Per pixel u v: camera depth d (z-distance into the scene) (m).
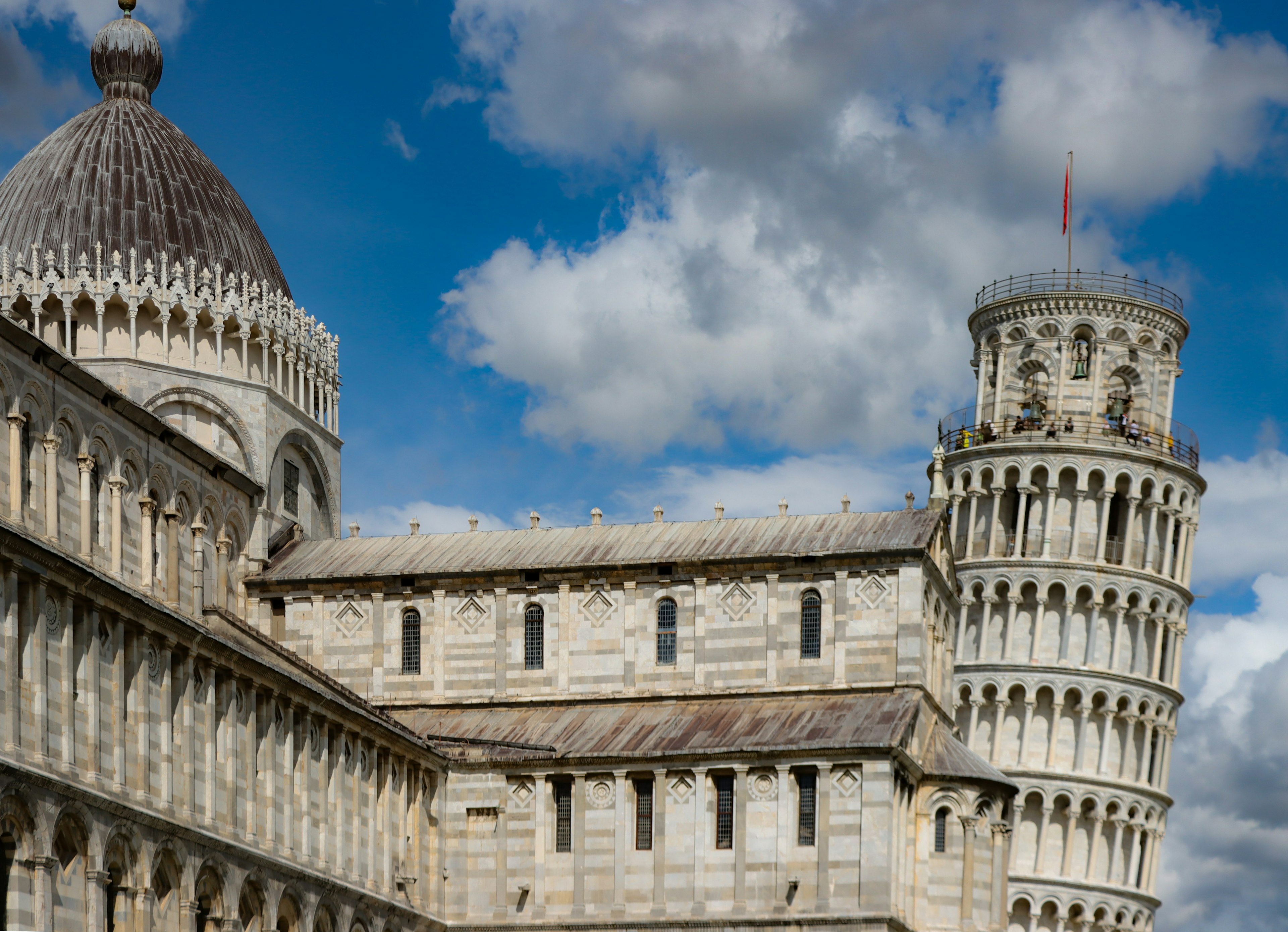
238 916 75.50
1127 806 141.50
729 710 97.50
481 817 95.88
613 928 92.06
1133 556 144.25
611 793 94.38
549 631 101.38
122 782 68.62
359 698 92.06
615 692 99.75
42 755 63.72
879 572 97.94
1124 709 142.25
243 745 77.88
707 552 100.75
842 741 91.38
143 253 102.12
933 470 106.81
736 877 91.25
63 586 65.62
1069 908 138.62
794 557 98.31
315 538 110.38
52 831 63.16
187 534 89.88
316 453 110.31
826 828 90.44
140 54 110.62
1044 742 141.25
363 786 88.25
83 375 75.94
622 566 100.56
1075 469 143.62
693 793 93.12
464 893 95.19
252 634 86.12
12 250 102.06
